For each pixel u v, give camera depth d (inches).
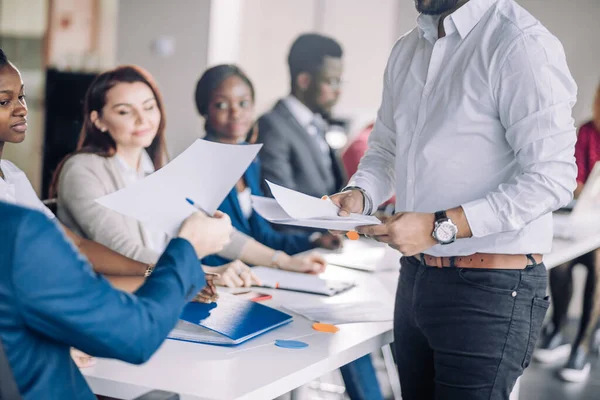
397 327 73.1
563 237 129.0
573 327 201.0
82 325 39.6
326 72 176.2
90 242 83.5
